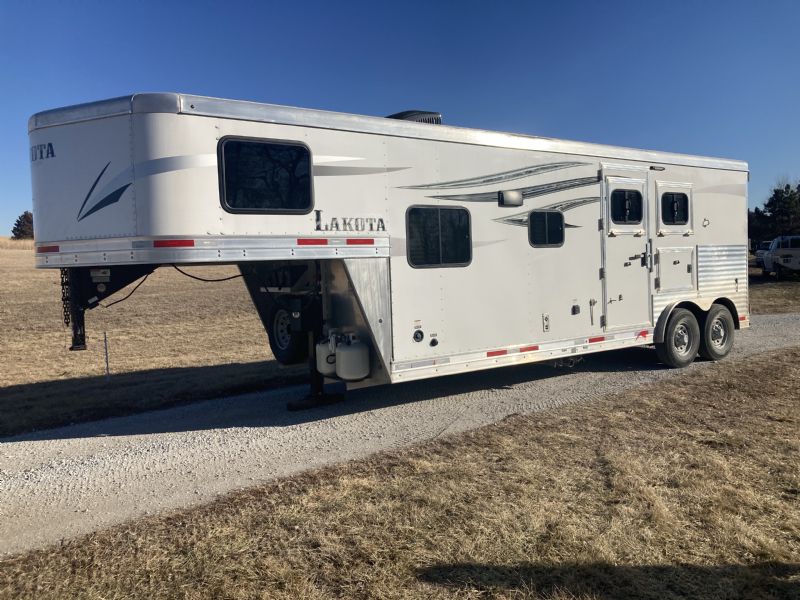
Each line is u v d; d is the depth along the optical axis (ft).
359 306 19.60
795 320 44.73
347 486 14.55
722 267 30.50
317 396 23.35
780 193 143.33
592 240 25.23
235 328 51.01
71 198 17.67
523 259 23.17
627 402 21.84
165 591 10.14
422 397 24.32
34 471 16.79
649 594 9.71
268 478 15.44
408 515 12.78
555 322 24.12
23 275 107.55
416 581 10.25
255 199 17.75
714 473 14.61
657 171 27.53
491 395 24.22
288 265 21.99
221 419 22.04
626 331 26.43
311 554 11.26
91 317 59.72
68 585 10.45
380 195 19.89
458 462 16.05
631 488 13.78
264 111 17.93
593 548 11.10
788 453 15.88
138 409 24.07
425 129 20.81
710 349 29.50
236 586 10.21
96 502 14.32
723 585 9.95
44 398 26.08
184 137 16.88
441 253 21.17
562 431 18.54
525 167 23.20
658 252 27.58
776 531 11.75
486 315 22.25
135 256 16.93
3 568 11.18
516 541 11.50
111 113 17.04
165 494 14.64
